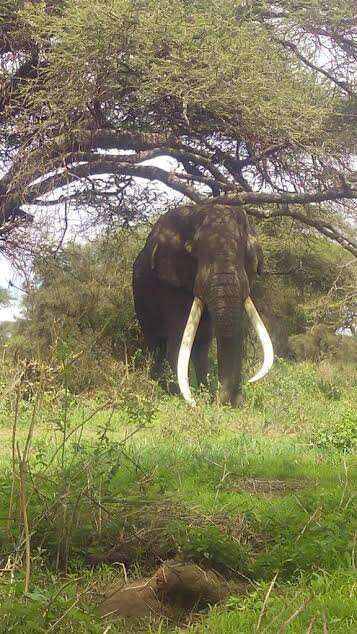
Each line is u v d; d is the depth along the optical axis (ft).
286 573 16.22
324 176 58.03
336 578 15.05
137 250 75.87
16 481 18.93
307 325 79.61
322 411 43.27
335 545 16.60
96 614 13.53
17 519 17.16
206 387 51.52
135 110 56.03
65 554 16.90
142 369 55.31
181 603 15.23
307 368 59.82
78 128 55.83
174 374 53.52
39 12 52.60
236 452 29.76
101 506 17.46
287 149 58.65
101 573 16.51
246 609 13.93
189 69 51.16
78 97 52.95
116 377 41.86
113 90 53.72
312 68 60.54
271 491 24.34
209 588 15.35
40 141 55.57
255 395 46.75
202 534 17.08
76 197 62.18
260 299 76.43
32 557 16.01
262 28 55.52
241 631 12.76
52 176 57.98
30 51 58.13
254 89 51.96
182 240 52.60
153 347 60.13
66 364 19.12
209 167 60.70
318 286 79.77
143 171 60.13
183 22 50.90
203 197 59.67
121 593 15.11
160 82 51.39
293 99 53.72
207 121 56.75
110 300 70.59
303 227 75.46
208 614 14.24
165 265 53.06
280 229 76.64
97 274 72.23
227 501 21.84
